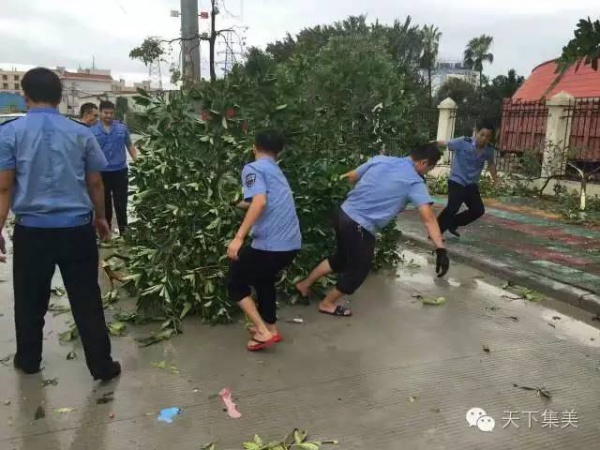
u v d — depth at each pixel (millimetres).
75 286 3488
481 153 6926
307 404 3379
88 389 3502
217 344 4207
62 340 4191
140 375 3695
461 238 7582
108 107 7082
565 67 4543
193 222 4801
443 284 5742
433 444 3018
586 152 11242
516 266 6082
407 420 3234
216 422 3170
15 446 2916
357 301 5188
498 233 7973
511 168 13000
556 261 6379
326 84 6168
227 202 4688
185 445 2957
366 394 3508
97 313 3541
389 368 3861
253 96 5039
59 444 2941
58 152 3299
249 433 3074
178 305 4660
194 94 5020
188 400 3395
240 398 3430
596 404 3453
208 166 4914
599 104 11109
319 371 3797
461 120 29922
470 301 5246
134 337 4297
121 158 7242
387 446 2990
